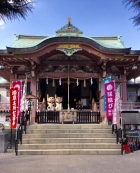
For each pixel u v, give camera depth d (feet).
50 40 44.98
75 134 37.88
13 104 38.09
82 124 42.86
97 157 30.60
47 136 37.60
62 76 51.83
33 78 50.90
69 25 57.88
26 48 45.01
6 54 45.98
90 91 60.39
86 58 52.06
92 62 52.21
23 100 40.34
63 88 61.67
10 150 37.19
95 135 37.93
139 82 72.84
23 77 52.24
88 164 26.27
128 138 41.32
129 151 34.45
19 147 34.40
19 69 52.03
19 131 36.65
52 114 46.16
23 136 37.40
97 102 52.85
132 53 46.50
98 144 34.78
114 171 23.22
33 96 44.24
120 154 32.91
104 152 32.96
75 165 25.73
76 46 45.91
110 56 46.65
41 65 51.78
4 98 77.05
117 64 50.90
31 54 45.73
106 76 51.65
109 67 51.52
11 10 13.25
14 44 57.62
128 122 45.47
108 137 37.86
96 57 49.19
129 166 25.41
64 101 61.26
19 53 45.37
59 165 25.72
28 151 32.78
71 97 61.72
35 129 39.60
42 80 58.13
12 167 24.85
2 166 25.34
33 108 48.70
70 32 57.06
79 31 57.57
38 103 51.39
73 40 45.19
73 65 51.88
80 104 55.93
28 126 40.83
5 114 50.24
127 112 46.42
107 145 34.65
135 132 42.78
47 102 55.11
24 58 46.11
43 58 50.75
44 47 45.29
